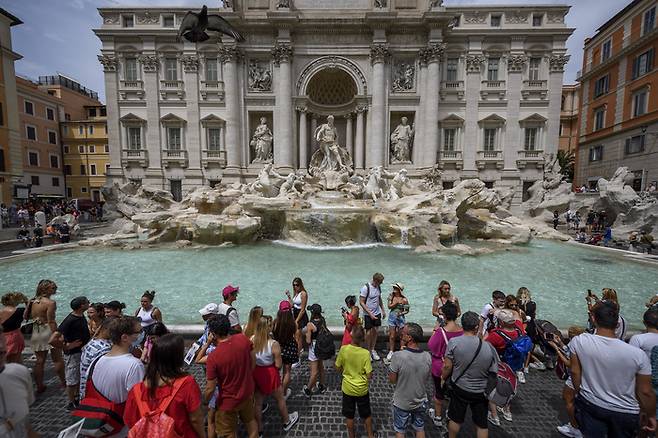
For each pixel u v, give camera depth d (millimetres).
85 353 3803
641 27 30609
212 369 3713
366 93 33219
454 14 30438
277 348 4551
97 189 51750
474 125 34188
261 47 32688
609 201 24062
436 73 32125
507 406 4836
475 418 3855
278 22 31297
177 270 13391
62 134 50875
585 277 12828
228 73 32656
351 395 4195
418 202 20688
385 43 31719
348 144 35125
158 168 34531
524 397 5422
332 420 4859
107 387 3193
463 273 13117
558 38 32844
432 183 31047
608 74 35000
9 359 4891
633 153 31609
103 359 3305
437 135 34031
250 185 24953
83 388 3775
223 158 34375
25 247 18125
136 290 10898
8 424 2836
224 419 3744
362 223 19469
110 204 29250
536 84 33812
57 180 50188
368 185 25172
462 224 22000
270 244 19406
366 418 4254
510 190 30906
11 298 5016
